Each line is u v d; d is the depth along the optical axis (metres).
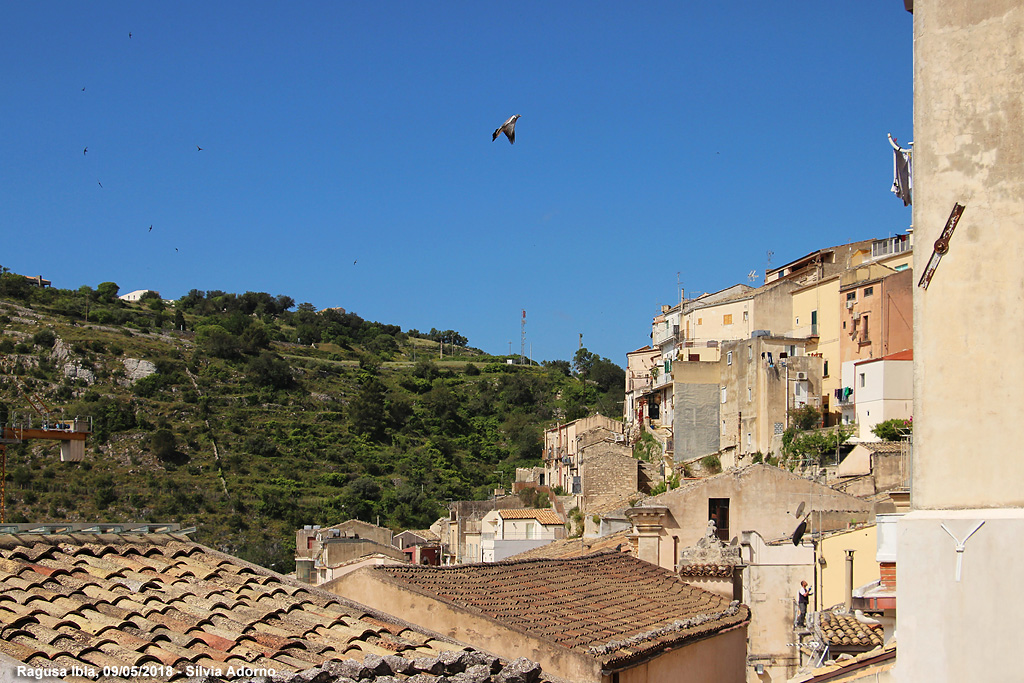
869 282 70.06
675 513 32.03
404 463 120.62
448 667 11.37
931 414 10.31
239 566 14.28
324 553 49.25
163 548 14.25
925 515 10.14
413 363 184.62
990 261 10.26
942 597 9.89
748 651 30.38
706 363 81.69
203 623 11.93
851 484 47.19
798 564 30.84
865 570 30.06
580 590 22.52
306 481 109.19
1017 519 9.70
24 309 140.38
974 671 9.67
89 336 135.38
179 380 133.75
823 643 23.12
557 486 99.00
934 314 10.41
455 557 77.94
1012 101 10.35
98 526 14.19
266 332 170.75
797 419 72.12
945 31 10.67
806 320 79.00
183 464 106.38
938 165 10.55
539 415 147.25
